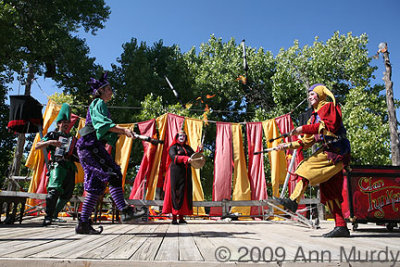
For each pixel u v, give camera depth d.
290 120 8.91
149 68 17.80
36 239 2.55
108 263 1.52
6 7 11.04
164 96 18.20
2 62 11.97
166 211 5.34
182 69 18.88
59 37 14.34
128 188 12.92
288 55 17.31
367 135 13.39
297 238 2.88
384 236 3.29
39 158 7.70
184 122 8.67
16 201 4.80
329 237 3.06
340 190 3.23
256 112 16.92
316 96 3.48
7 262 1.53
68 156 4.59
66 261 1.53
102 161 3.07
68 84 16.31
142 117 14.59
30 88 12.48
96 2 16.19
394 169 4.27
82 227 3.07
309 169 3.20
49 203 4.38
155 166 8.15
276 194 8.38
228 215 6.89
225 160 8.62
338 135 3.20
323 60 16.80
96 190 3.12
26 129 5.39
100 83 3.36
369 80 16.84
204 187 16.14
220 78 18.97
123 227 4.44
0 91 17.02
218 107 20.53
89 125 3.15
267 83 19.23
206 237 2.89
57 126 4.73
